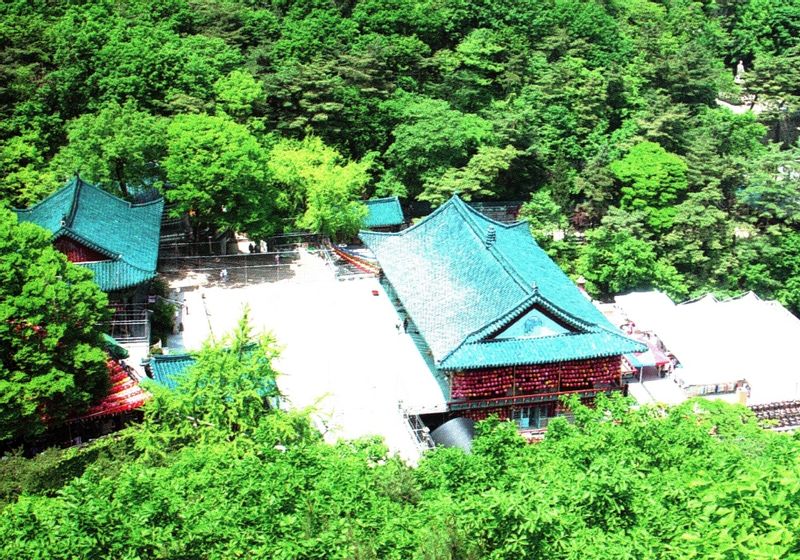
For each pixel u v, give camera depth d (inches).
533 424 2438.5
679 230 3469.5
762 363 2659.9
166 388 1850.4
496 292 2440.9
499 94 4247.0
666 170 3545.8
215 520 1165.7
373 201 3526.1
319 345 2632.9
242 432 1774.1
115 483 1268.5
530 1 4564.5
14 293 1925.4
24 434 1902.1
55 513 1159.6
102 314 2073.1
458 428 2174.0
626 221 3336.6
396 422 2276.1
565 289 2659.9
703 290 3348.9
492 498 1151.6
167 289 2938.0
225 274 3070.9
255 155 3065.9
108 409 2037.4
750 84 4815.5
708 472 1280.8
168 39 3789.4
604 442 1459.2
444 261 2711.6
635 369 2655.0
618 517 1194.6
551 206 3427.7
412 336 2704.2
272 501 1198.3
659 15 5191.9
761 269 3412.9
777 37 5497.1
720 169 3663.9
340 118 3713.1
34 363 1886.1
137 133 3058.6
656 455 1444.4
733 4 5733.3
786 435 1603.1
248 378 1845.5
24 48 3607.3
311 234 3393.2
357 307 2891.2
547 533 1112.8
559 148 3917.3
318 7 4402.1
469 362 2277.3
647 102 4077.3
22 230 2005.4
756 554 920.3
